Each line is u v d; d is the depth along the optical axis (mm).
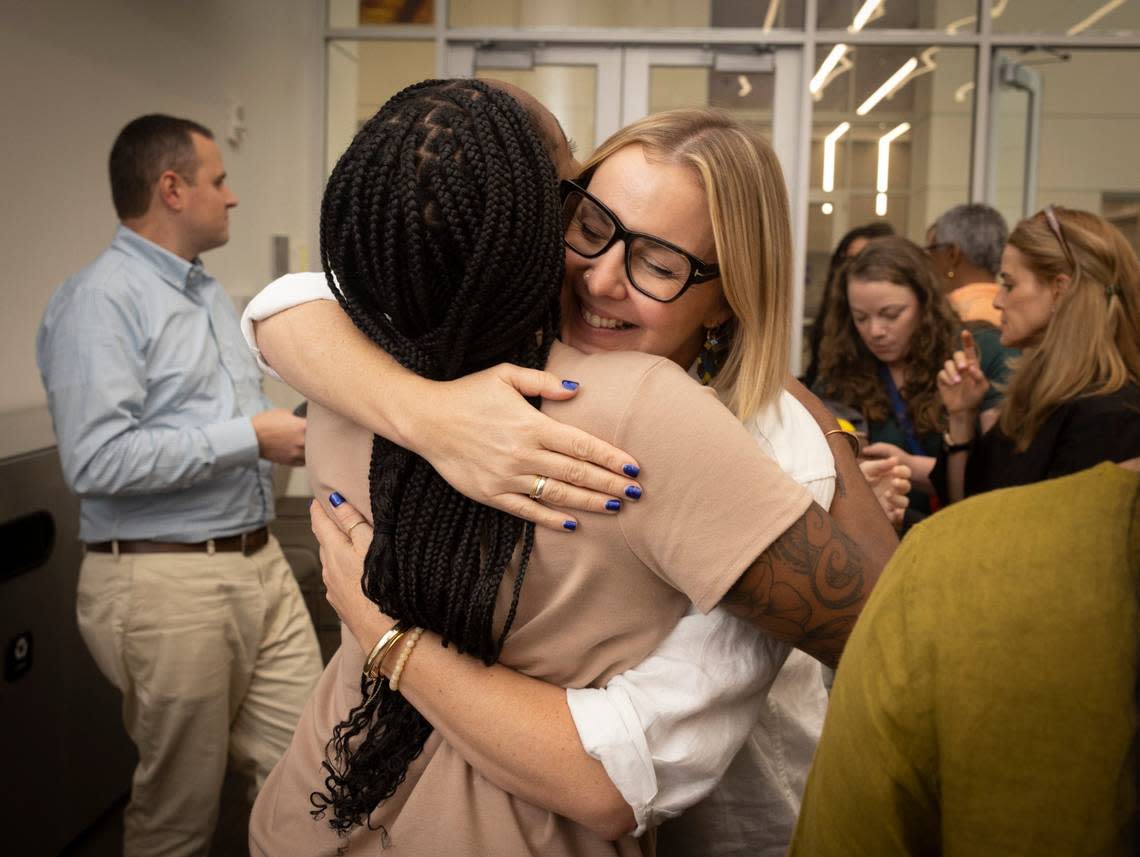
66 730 2582
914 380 2768
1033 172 5371
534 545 818
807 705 1144
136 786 2316
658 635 858
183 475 2170
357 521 944
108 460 2113
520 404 799
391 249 768
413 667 874
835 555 791
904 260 2725
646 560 808
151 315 2254
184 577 2260
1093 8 5230
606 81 5438
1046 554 495
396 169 760
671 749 844
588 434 789
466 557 830
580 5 5359
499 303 797
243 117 4449
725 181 894
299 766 1021
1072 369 1959
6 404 2678
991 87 5332
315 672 2521
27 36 2770
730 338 1006
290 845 987
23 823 2385
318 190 5531
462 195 742
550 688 863
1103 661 463
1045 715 472
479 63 5473
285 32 5000
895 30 5297
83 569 2309
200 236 2391
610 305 922
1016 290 2176
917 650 518
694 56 5387
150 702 2260
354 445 944
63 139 2963
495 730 834
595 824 837
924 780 525
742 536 774
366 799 906
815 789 593
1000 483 2062
